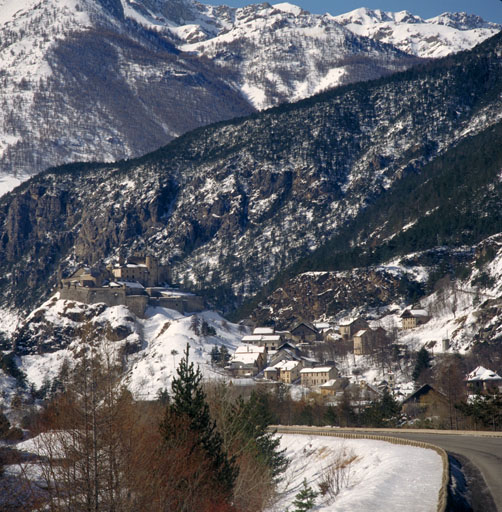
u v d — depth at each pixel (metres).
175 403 125.62
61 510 106.81
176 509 111.06
